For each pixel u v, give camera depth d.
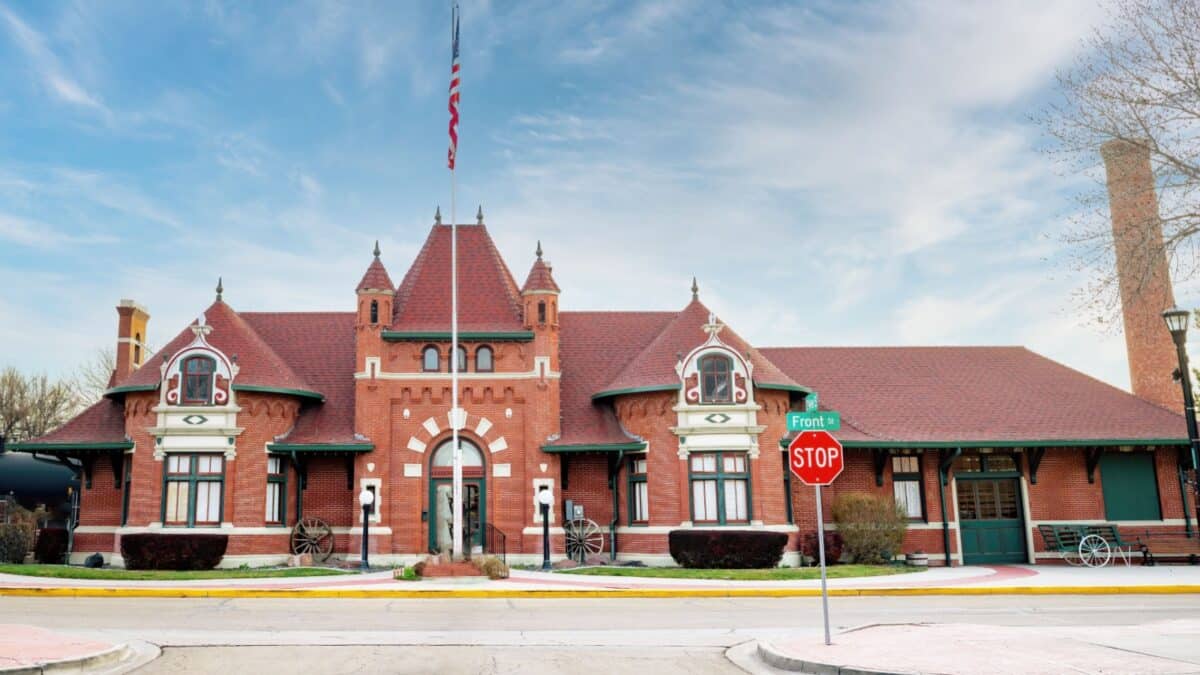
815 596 23.81
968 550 34.19
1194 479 34.62
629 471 32.91
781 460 32.88
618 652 14.62
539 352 33.16
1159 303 36.88
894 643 14.25
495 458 32.62
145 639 15.53
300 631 16.72
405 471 32.31
